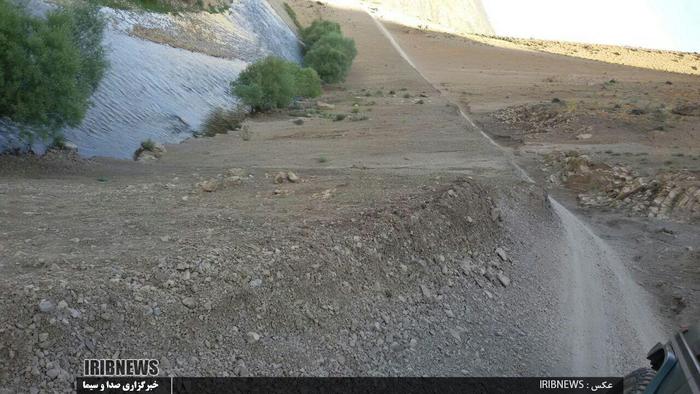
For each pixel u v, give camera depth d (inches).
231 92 1429.6
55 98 633.0
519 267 380.8
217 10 1975.9
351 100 1772.9
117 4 1397.6
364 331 256.8
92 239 290.5
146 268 239.6
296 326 241.6
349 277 279.1
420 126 1194.6
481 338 285.6
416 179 484.7
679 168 829.8
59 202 409.4
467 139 1012.5
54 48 630.5
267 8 2593.5
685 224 634.8
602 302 383.9
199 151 919.0
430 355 260.4
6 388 177.3
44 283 209.9
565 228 514.3
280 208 374.9
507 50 3371.1
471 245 369.7
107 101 951.0
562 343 308.5
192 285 233.9
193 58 1441.9
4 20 597.3
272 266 259.1
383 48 3070.9
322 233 301.3
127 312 210.5
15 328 190.4
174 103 1145.4
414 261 317.4
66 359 190.5
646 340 348.5
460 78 2394.2
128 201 418.0
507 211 451.5
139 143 906.1
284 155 867.4
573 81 2252.7
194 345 213.9
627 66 2898.6
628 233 611.5
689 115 1285.7
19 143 679.7
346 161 786.2
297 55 2469.2
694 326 143.1
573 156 928.9
